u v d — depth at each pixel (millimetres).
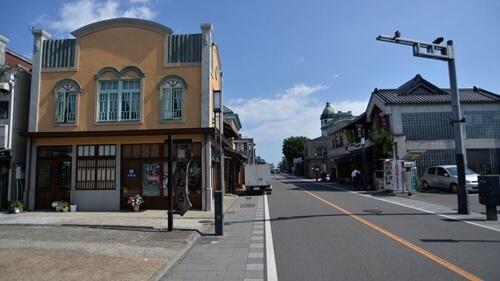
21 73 18375
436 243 8828
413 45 14281
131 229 11688
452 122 14445
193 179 17156
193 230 11398
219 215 10883
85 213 16078
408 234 10000
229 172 29297
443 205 16594
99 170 17359
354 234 10164
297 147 99875
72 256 8039
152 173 17281
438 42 14477
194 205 17016
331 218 13266
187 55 17750
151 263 7457
